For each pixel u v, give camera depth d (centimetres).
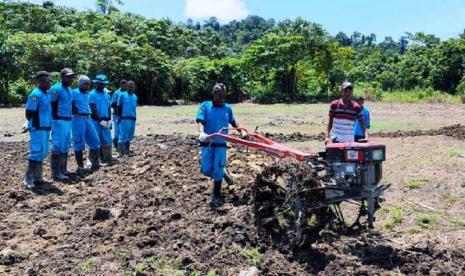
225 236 634
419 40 5925
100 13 5409
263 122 2244
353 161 579
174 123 2167
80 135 1090
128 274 553
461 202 819
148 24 5359
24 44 3544
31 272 563
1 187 948
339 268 558
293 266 573
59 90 991
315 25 4275
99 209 755
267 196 644
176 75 4075
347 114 733
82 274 557
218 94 791
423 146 1414
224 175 857
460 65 4922
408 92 4419
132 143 1499
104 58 3719
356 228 679
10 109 2825
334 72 4400
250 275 537
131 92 1283
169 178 962
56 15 5266
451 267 569
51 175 1038
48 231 707
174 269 560
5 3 4969
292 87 4272
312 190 593
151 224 707
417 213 766
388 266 571
